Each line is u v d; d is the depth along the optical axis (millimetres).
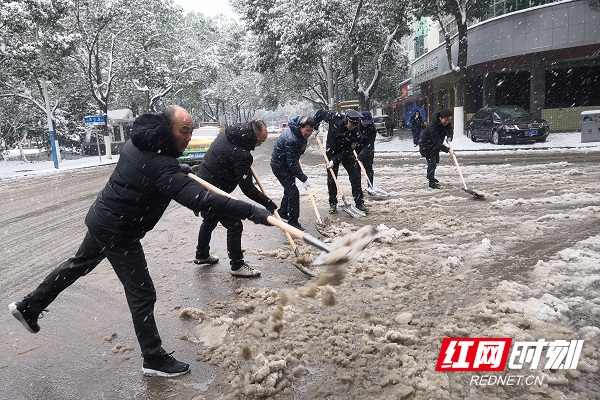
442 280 4137
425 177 10727
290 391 2676
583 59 22406
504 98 26547
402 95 47125
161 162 2660
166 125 2699
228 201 2578
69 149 37062
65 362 3146
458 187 9016
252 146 4418
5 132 31156
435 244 5223
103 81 33969
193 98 44344
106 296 4297
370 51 26047
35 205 10430
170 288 4410
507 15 22703
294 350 3086
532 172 10344
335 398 2584
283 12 27438
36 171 21812
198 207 2600
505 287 3842
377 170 12805
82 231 7281
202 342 3355
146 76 34406
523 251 4805
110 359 3170
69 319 3824
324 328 3402
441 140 8547
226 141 4367
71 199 11039
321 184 10391
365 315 3557
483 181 9562
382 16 24406
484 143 19484
